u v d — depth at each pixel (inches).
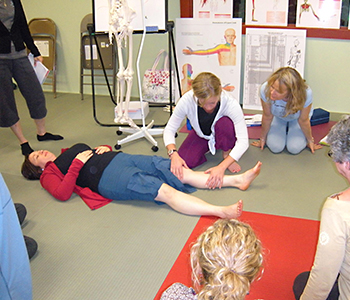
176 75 153.3
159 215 93.6
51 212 97.4
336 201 47.8
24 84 126.0
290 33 142.3
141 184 93.3
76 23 172.9
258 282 71.6
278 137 119.4
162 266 77.4
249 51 149.5
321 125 135.3
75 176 98.3
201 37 153.3
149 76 162.2
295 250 79.5
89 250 83.3
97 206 97.9
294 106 102.0
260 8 143.6
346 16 135.0
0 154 130.4
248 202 96.3
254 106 154.9
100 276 75.8
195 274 39.9
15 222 54.5
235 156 100.3
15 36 119.6
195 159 110.2
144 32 119.9
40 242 86.6
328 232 47.6
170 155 103.0
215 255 36.8
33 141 138.5
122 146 131.1
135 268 77.3
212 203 96.4
